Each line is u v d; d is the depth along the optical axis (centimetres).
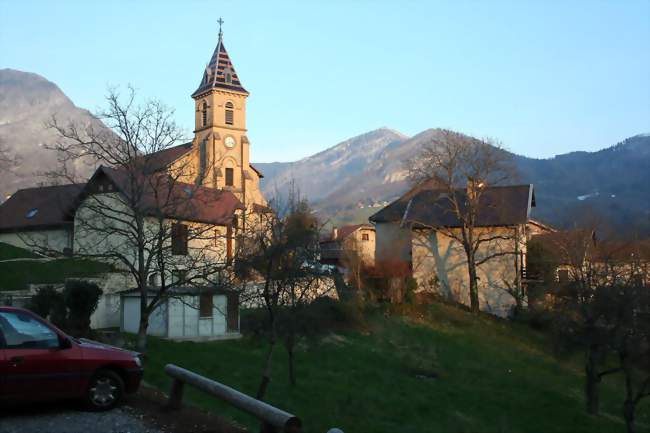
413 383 3119
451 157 5162
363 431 2316
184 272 2808
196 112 7419
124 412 1272
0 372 1131
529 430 2678
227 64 7412
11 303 3095
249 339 3591
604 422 2916
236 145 7288
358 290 4622
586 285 3434
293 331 2742
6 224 5172
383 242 5891
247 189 7162
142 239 2769
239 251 2878
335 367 3206
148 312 2678
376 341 3903
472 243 5034
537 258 5147
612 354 4497
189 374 1262
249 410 1043
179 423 1224
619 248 4650
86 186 3412
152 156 2834
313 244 2706
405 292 4806
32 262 3972
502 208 5322
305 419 2338
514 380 3478
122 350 1345
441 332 4375
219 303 3625
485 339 4369
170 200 3297
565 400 3188
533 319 4838
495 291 5209
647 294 3084
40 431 1099
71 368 1218
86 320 2891
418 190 5881
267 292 2448
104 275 3734
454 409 2792
